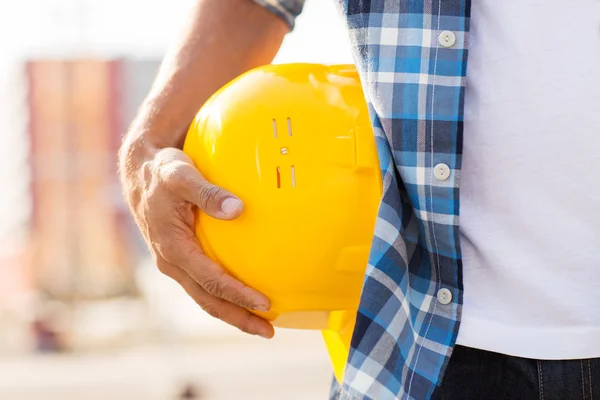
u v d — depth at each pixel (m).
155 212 2.21
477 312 2.03
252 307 2.13
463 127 2.03
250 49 2.58
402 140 2.02
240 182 2.07
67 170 17.94
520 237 2.02
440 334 2.01
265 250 2.07
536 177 2.00
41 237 17.94
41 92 18.05
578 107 1.97
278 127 2.08
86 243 17.94
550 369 2.02
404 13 2.02
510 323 2.03
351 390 1.93
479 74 2.02
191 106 2.51
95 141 18.00
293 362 13.28
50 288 17.47
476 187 2.05
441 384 2.05
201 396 10.27
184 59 2.56
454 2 1.99
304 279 2.08
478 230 2.04
